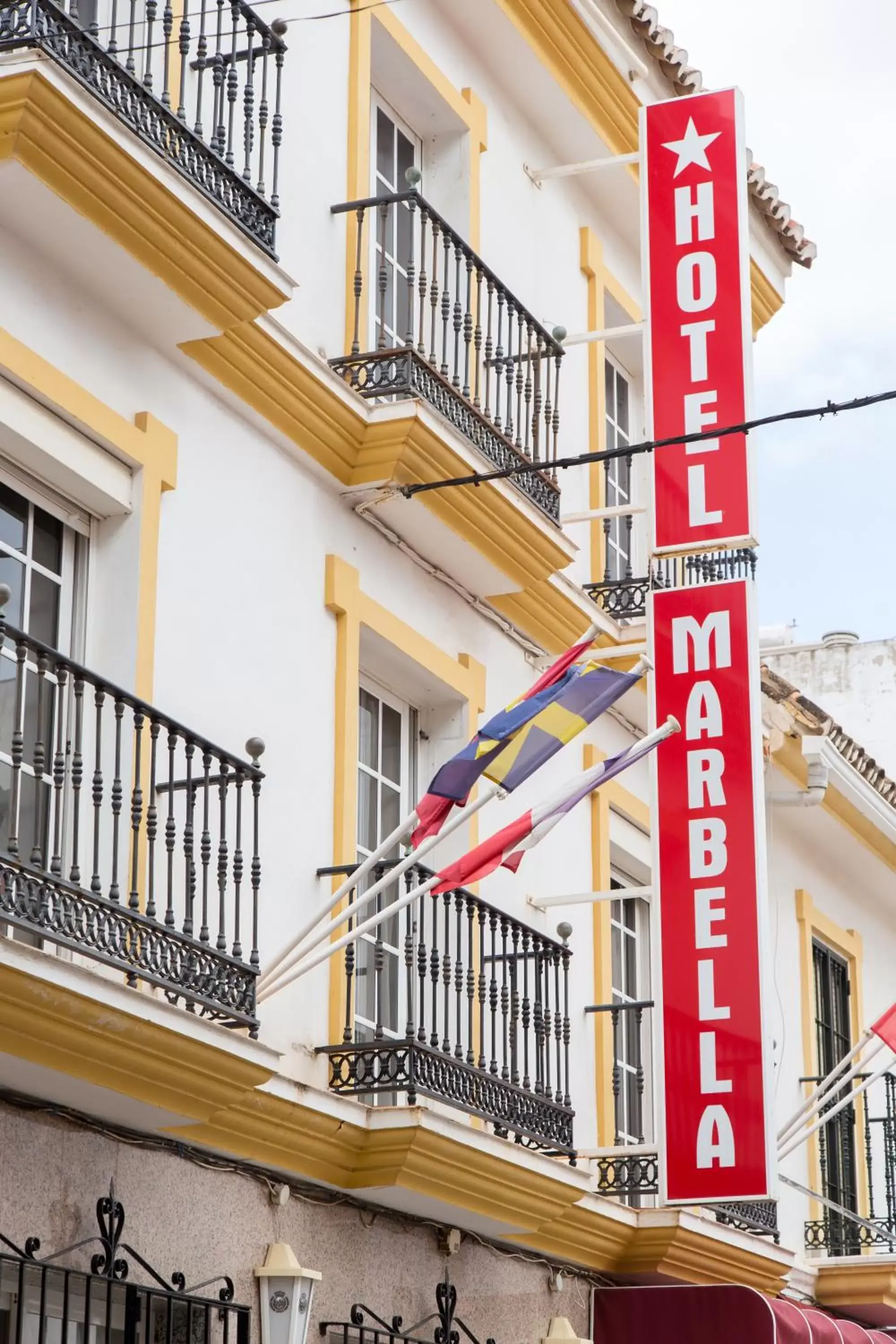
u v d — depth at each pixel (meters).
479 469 13.94
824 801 20.48
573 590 15.95
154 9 11.12
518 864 11.46
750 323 15.20
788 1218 19.44
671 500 15.09
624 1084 16.83
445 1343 13.09
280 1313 11.37
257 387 12.56
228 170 11.59
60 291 11.17
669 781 14.71
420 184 15.74
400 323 14.98
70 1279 10.20
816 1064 20.72
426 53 15.38
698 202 15.50
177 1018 9.97
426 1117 11.98
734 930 14.30
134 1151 10.71
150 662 11.37
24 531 11.02
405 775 14.42
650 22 17.52
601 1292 15.31
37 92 10.14
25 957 9.05
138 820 9.96
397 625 13.84
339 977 12.48
